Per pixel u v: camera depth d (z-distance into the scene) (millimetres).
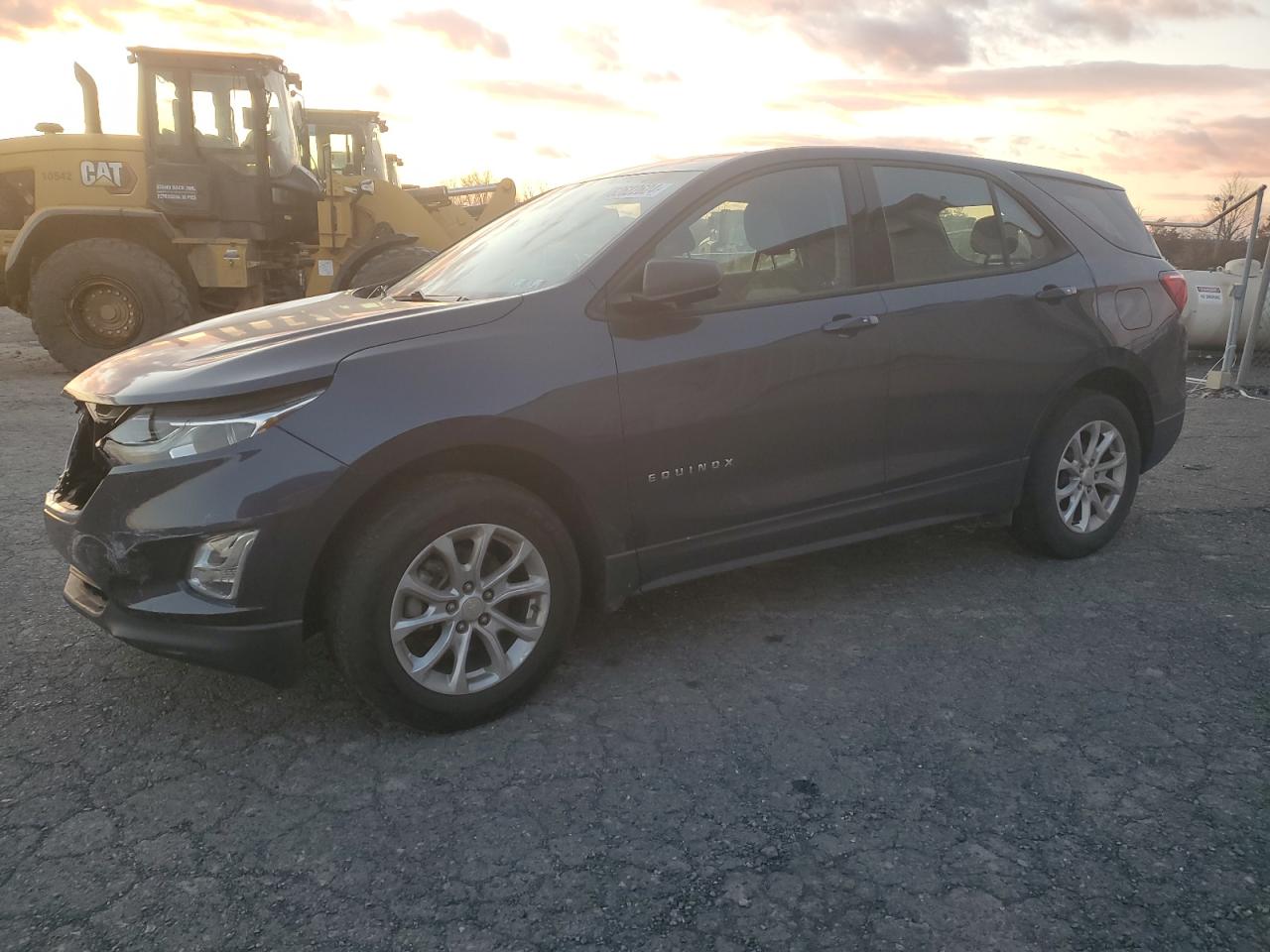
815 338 3400
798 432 3406
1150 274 4387
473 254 3848
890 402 3605
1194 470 6047
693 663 3350
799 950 2014
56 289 9164
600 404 2990
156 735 2873
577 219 3578
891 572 4203
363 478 2637
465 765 2723
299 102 10391
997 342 3842
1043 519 4148
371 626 2695
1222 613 3736
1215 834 2369
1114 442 4316
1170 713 2969
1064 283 4066
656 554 3215
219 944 2031
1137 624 3643
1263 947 2000
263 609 2598
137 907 2141
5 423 7305
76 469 3010
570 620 3072
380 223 10164
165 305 9359
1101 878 2219
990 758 2729
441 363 2795
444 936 2059
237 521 2541
